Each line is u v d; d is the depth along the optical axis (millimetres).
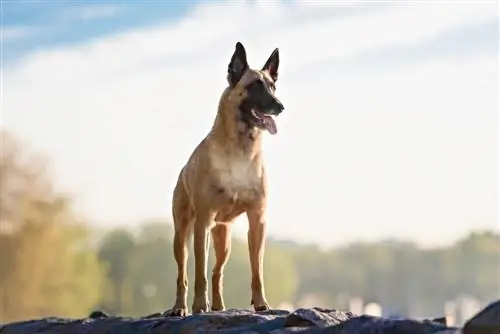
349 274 100312
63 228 52500
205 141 11844
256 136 11719
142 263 72125
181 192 12336
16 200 51125
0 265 50938
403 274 99000
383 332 8406
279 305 75812
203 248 11648
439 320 8773
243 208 11766
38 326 11781
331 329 8750
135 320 10984
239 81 11789
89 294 54781
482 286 96312
